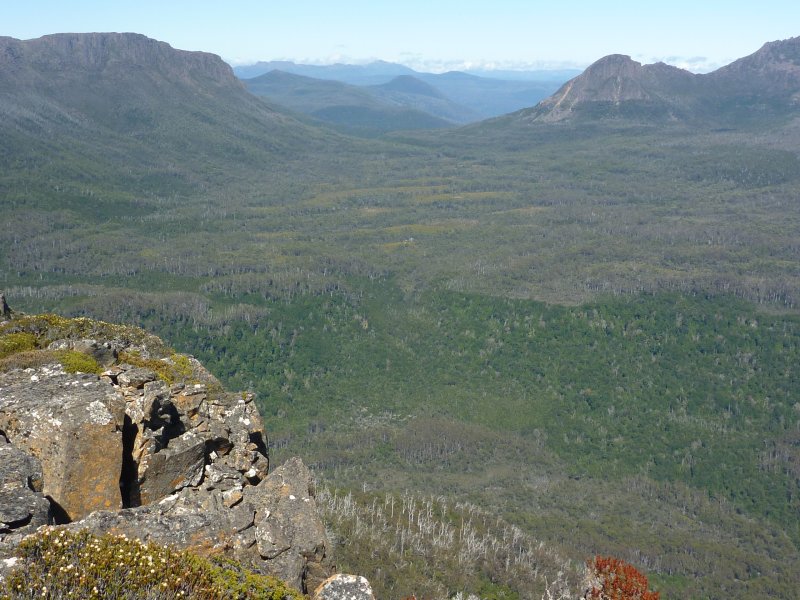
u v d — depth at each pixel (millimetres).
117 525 20094
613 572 32250
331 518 85312
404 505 113750
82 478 23141
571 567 111312
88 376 27328
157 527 20422
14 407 24672
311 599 19547
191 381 33281
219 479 25969
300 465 25797
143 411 25641
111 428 23969
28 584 15633
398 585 74750
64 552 16969
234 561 19656
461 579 85375
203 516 21375
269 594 18375
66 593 15742
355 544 80188
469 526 111938
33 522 19469
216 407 29781
